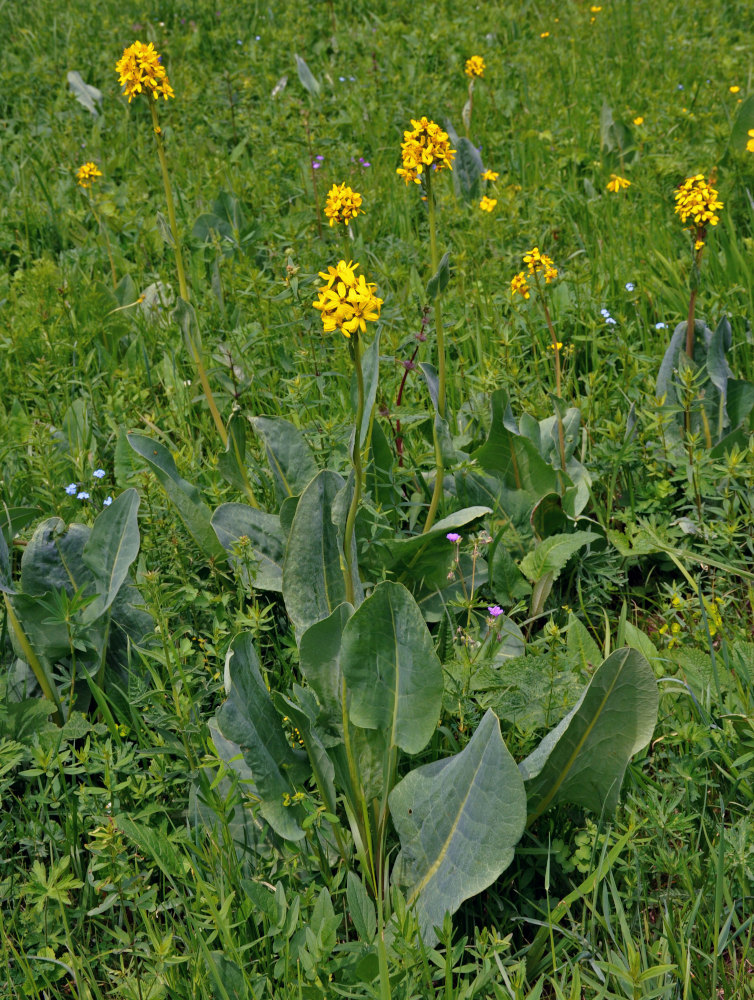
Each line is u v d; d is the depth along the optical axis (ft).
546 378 12.57
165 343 13.24
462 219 16.56
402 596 6.21
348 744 6.55
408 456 9.95
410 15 29.55
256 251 15.72
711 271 14.12
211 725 6.84
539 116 21.43
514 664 7.43
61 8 32.45
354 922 6.05
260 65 25.32
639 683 6.19
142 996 5.76
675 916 6.43
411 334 11.16
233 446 9.45
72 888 6.83
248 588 8.73
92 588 8.43
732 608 9.46
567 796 6.79
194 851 6.46
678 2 28.96
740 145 16.89
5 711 7.70
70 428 11.23
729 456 10.05
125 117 22.81
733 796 7.38
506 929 6.70
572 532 9.91
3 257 17.46
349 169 18.39
